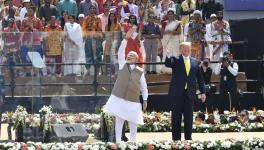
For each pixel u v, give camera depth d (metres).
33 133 44.09
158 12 64.25
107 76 56.16
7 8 60.34
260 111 55.53
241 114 53.97
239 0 73.25
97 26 60.25
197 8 67.12
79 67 55.88
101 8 64.56
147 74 61.41
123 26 61.16
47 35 55.28
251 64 65.50
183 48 43.56
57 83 55.59
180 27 61.38
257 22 66.81
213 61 60.69
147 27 61.12
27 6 60.97
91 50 55.97
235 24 68.81
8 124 45.28
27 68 55.09
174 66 43.59
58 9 63.47
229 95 59.19
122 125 42.84
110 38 55.94
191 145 41.34
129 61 42.53
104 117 44.84
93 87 56.12
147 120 52.34
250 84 64.25
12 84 54.84
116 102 42.12
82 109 56.00
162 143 41.25
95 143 41.06
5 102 54.53
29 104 55.22
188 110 43.53
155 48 61.09
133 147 40.69
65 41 55.59
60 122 50.34
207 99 59.25
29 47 55.09
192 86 43.50
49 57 55.44
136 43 53.81
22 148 40.00
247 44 67.25
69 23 56.03
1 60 54.78
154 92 61.12
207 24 64.12
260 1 73.50
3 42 54.72
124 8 63.56
